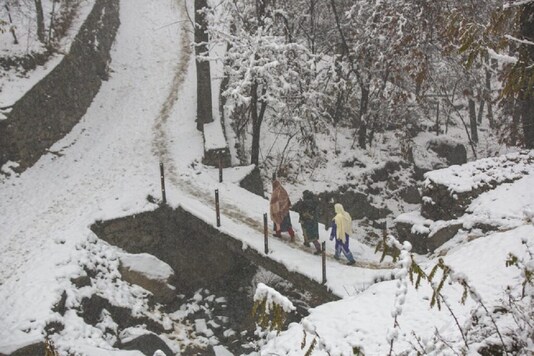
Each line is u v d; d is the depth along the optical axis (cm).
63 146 1983
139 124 2183
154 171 1839
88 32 2453
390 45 2172
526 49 514
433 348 414
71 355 1094
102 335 1248
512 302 444
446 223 1281
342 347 801
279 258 1301
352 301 947
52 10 2211
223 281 1658
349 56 2403
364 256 1314
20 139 1786
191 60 2703
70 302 1256
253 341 1395
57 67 2044
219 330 1441
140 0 3312
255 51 1927
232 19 2123
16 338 1089
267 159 2359
